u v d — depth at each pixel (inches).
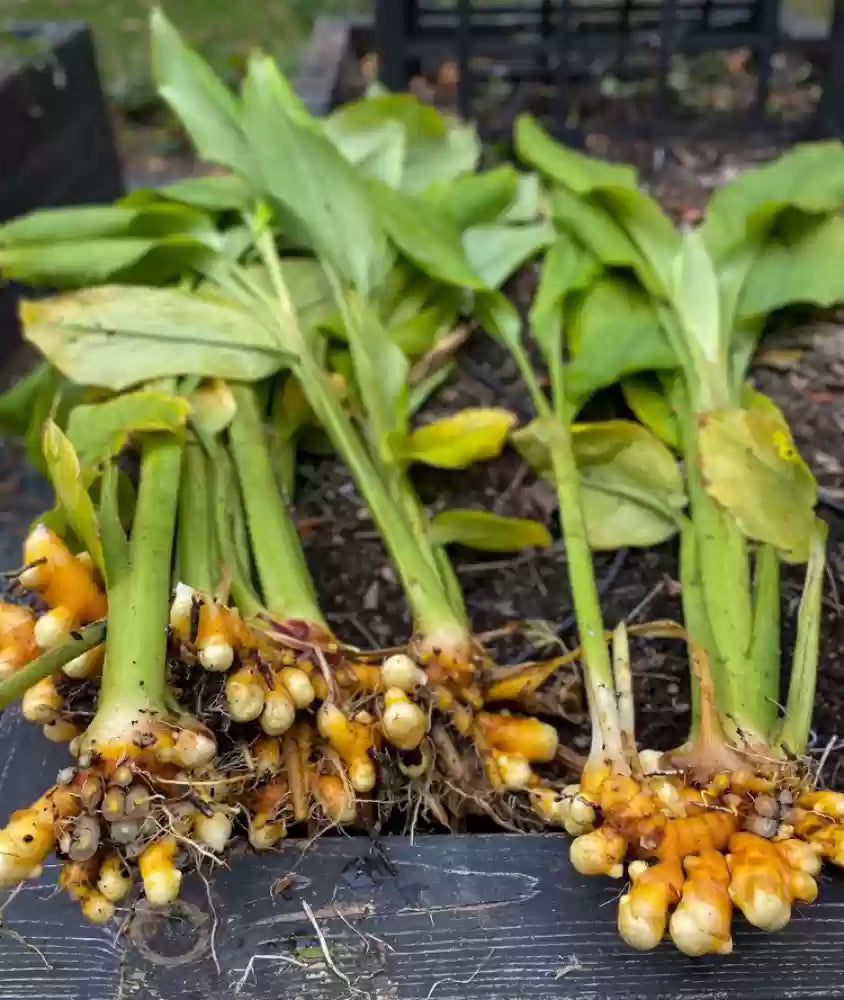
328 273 41.1
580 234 43.1
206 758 27.5
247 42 117.4
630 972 28.1
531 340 46.8
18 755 33.0
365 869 29.7
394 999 27.9
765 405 38.9
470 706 31.5
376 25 62.6
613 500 38.6
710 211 42.1
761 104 62.5
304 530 40.2
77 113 76.4
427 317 43.4
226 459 38.1
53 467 32.6
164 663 29.5
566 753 32.6
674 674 35.2
